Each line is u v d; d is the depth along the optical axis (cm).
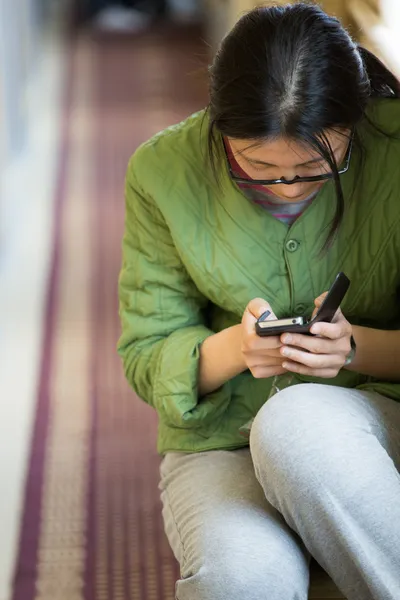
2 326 349
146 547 239
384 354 173
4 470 270
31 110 552
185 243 177
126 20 797
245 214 174
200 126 179
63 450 278
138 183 181
